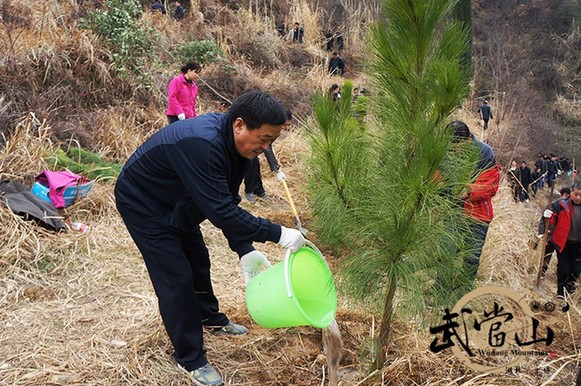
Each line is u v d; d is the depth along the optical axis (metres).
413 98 2.49
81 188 5.06
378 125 2.66
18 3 8.98
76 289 3.82
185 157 2.47
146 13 11.98
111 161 6.73
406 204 2.40
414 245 2.45
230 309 3.60
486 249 4.65
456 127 2.80
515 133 13.59
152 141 2.62
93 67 8.00
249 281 2.70
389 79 2.51
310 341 3.30
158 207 2.69
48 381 2.76
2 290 3.73
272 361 3.07
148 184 2.65
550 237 4.73
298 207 6.36
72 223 4.77
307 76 13.43
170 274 2.72
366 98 2.75
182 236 2.95
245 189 6.34
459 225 2.65
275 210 6.26
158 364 2.94
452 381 2.90
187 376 2.86
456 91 2.32
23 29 8.21
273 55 13.89
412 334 3.30
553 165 12.38
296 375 2.95
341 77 14.24
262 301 2.57
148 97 8.51
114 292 3.78
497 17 27.38
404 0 2.39
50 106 6.99
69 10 9.45
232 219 2.50
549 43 26.59
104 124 7.21
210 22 14.15
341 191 2.65
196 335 2.82
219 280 4.14
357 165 2.62
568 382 3.07
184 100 6.69
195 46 11.35
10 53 7.33
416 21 2.41
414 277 2.48
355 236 2.66
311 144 2.72
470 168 2.58
